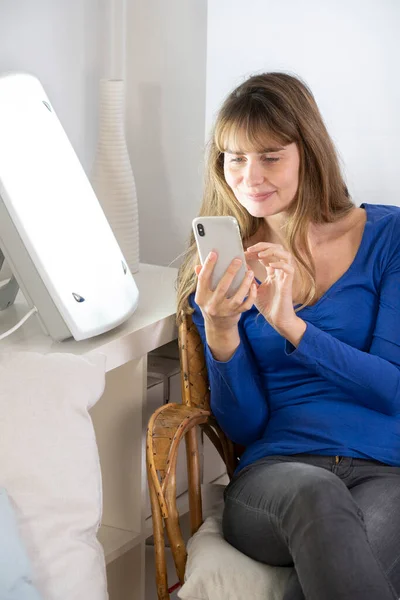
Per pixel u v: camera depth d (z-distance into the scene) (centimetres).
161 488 182
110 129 224
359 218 195
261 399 193
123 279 200
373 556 147
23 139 181
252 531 167
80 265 185
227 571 166
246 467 184
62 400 160
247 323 194
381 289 189
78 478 157
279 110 180
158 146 251
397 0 241
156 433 184
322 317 188
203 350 203
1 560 138
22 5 218
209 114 242
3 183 170
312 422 184
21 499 150
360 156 254
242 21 243
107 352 185
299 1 247
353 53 249
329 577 144
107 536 204
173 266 257
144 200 258
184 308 200
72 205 190
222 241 174
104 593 155
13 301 205
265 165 182
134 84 250
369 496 170
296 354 181
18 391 157
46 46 228
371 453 179
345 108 252
